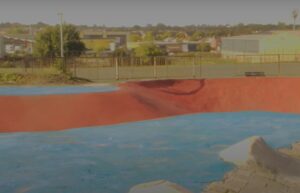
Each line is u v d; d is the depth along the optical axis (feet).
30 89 80.07
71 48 185.88
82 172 39.19
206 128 57.31
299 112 68.59
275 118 64.44
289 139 52.16
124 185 35.91
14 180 37.04
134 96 65.98
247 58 167.63
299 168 38.70
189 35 457.27
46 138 50.98
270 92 73.77
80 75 107.65
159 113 63.93
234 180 35.37
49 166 40.88
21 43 273.13
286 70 118.62
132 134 53.31
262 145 42.24
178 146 48.16
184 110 67.56
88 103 61.26
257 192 32.45
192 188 35.01
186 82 74.59
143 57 141.18
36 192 34.45
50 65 110.93
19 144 48.29
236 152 41.93
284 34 175.94
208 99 71.61
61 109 59.16
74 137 51.62
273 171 36.68
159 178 37.68
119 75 108.58
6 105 58.29
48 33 183.52
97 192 34.47
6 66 124.47
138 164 41.57
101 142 49.52
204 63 154.10
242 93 73.61
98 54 185.98
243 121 62.13
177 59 155.53
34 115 57.31
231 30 492.54
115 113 60.85
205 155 44.42
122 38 335.47
